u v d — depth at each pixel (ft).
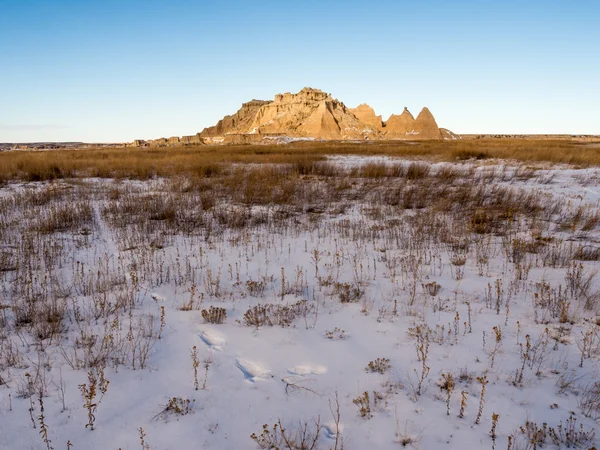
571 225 30.94
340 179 56.85
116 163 78.18
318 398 11.85
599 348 13.97
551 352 13.93
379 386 12.30
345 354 14.19
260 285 20.61
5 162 72.23
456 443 9.96
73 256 25.61
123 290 19.92
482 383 11.49
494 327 14.37
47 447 9.80
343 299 18.80
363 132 508.53
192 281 21.16
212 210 38.63
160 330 15.67
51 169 67.92
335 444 9.94
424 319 16.67
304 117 559.79
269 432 10.46
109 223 33.96
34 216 35.68
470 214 34.88
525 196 40.73
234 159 94.43
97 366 13.07
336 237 30.27
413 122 569.64
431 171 64.34
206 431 10.53
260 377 12.92
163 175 67.72
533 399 11.55
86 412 11.16
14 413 11.02
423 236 28.60
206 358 14.07
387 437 10.21
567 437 9.89
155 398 11.85
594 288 19.24
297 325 16.51
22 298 18.37
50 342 14.74
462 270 22.54
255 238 30.22
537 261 23.48
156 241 29.01
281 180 56.08
